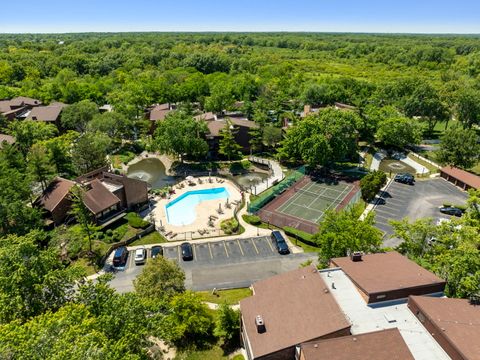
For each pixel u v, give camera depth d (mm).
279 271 51594
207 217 67625
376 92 144750
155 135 96438
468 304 33000
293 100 150000
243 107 126812
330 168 90312
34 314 31031
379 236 46469
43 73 182875
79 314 26688
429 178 83312
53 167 70750
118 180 68062
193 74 175250
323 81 159125
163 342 37250
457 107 116125
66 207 63656
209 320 37219
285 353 29750
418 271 37531
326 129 86000
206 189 80250
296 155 91375
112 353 24094
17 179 59031
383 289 34219
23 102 123938
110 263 53062
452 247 42156
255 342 30438
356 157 95812
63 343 22203
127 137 111562
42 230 55406
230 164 94000
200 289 47625
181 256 55062
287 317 32312
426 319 31422
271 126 99812
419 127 106125
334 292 36125
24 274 31234
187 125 90312
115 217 64188
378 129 102250
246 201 74188
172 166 94000
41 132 88438
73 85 140125
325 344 28562
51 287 32438
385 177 77250
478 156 84438
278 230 62156
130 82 154750
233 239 59844
